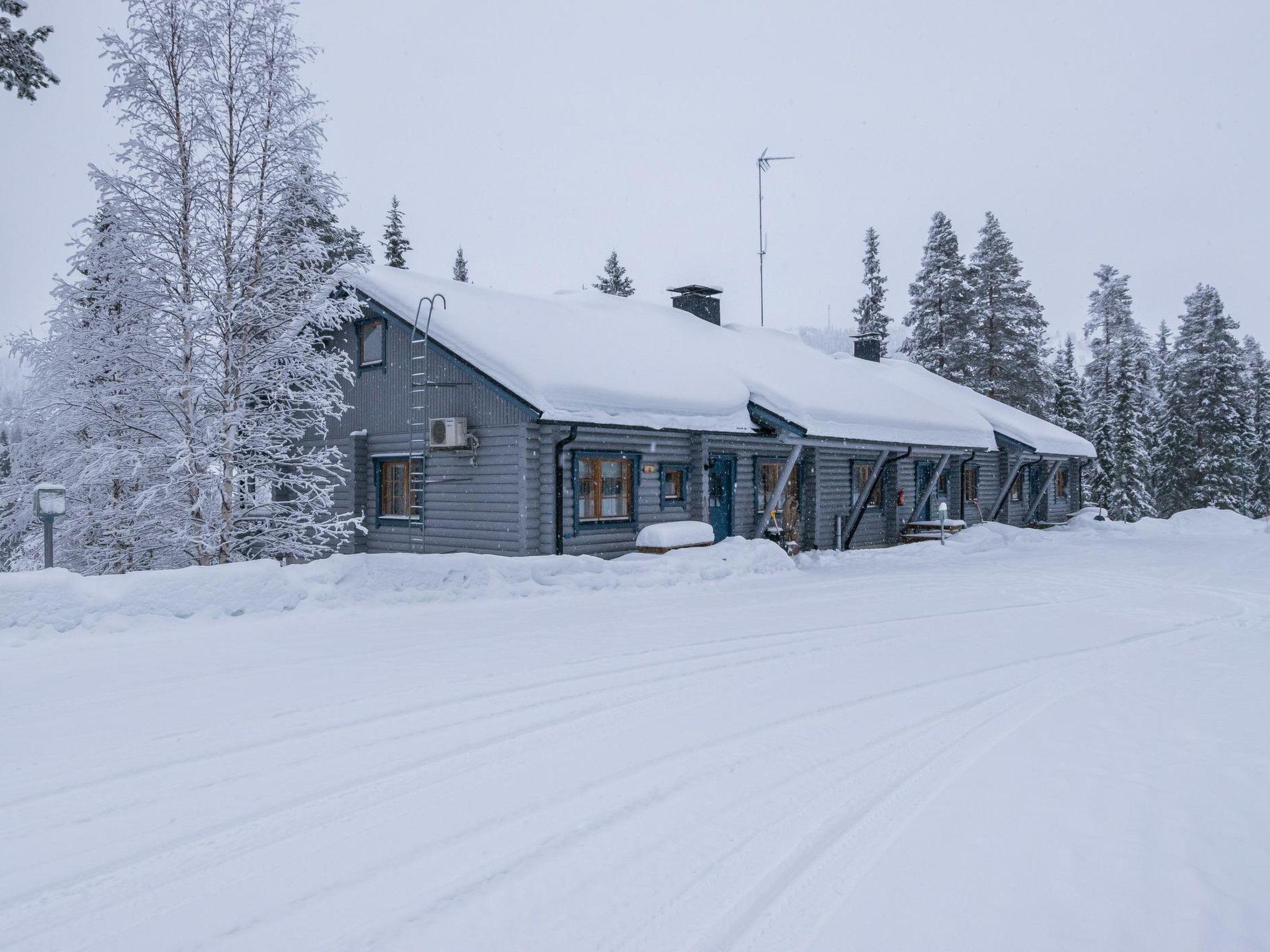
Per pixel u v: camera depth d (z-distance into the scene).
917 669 7.95
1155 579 15.84
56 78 12.79
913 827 4.25
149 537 13.66
